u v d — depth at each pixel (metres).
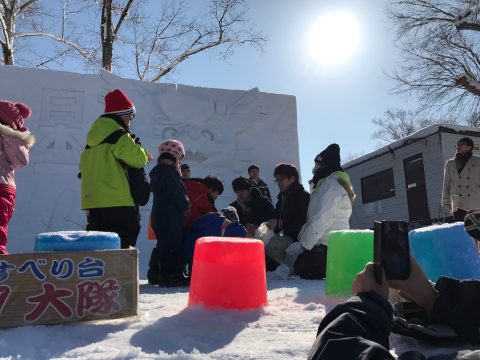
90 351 1.72
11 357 1.64
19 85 7.74
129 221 3.66
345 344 1.06
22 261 2.16
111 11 15.38
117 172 3.63
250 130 8.98
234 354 1.65
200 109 8.62
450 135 12.62
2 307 2.09
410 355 1.28
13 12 15.22
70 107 7.92
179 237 4.50
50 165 7.55
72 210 7.51
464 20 17.53
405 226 1.49
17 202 7.27
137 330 2.09
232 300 2.50
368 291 1.35
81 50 16.48
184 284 4.50
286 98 9.38
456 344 1.50
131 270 2.33
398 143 14.18
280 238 5.34
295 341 1.86
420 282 1.51
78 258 2.24
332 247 3.20
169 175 4.49
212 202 5.09
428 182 12.91
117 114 3.80
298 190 5.51
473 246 2.74
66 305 2.18
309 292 3.50
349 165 17.14
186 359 1.61
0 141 3.22
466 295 1.47
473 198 6.00
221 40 16.95
